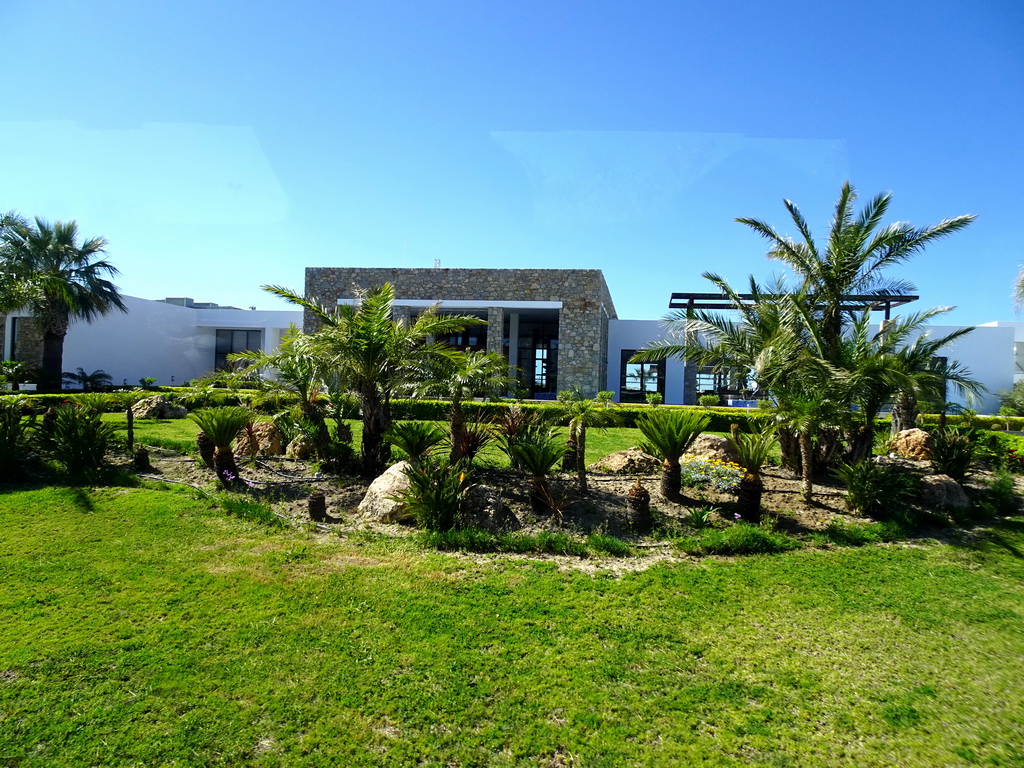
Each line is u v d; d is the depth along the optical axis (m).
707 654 3.89
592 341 25.30
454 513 6.30
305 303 9.16
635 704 3.26
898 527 7.00
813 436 9.55
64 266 23.03
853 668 3.79
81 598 4.26
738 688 3.49
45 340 23.19
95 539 5.55
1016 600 5.12
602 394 14.55
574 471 9.08
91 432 8.21
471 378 8.15
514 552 5.79
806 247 10.14
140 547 5.39
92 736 2.80
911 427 12.77
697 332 11.13
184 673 3.35
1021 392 24.38
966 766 2.86
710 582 5.17
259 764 2.67
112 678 3.28
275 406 11.45
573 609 4.47
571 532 6.47
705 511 6.95
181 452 10.38
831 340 10.06
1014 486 10.13
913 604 4.91
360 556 5.43
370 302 8.49
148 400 16.62
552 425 9.90
